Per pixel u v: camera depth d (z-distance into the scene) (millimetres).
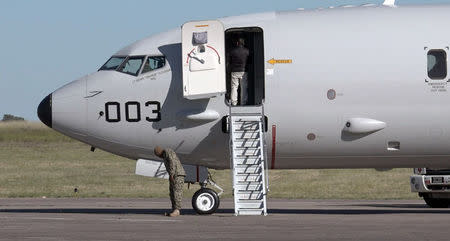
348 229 44281
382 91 52375
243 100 53844
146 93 53281
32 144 159375
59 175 105312
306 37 52906
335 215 53625
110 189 87938
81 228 45156
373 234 42125
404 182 92125
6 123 174875
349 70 52312
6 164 121125
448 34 52938
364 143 53219
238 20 53719
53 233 43062
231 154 53062
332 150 53562
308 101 52438
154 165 54875
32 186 91312
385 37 52875
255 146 52375
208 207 53281
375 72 52312
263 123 52375
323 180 96438
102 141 54188
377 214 54938
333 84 52375
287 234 42219
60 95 54062
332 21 53531
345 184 91562
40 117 54375
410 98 52438
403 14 53844
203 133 53156
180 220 49312
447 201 63875
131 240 40438
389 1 55688
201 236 41625
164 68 53406
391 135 52906
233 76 53344
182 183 52594
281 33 53000
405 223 47312
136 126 53406
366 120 52406
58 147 152875
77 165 119938
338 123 52594
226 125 52719
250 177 52219
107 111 53500
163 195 80438
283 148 53469
